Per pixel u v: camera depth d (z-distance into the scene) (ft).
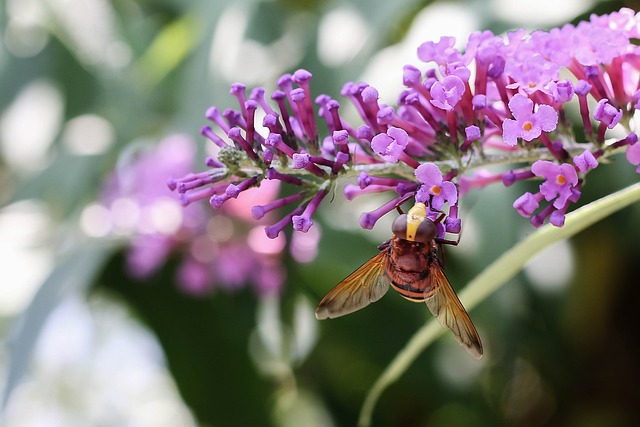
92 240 1.53
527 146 1.07
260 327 1.60
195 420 1.61
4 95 1.81
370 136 1.06
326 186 1.06
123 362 1.98
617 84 1.07
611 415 1.45
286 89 1.08
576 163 1.03
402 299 1.52
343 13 1.38
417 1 1.35
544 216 1.04
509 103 1.04
